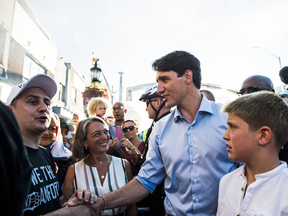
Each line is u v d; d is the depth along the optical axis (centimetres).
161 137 153
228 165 133
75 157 207
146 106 242
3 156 49
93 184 184
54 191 138
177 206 138
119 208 183
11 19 793
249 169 102
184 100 144
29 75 972
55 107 1346
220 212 113
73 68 1680
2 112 53
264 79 196
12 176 51
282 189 88
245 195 97
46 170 137
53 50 1234
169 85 142
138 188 149
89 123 202
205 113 142
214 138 134
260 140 96
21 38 868
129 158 294
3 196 49
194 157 135
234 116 103
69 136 390
